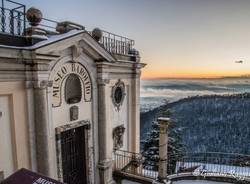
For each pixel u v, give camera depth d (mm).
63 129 7875
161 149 9484
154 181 9664
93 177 9641
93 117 9391
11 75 6137
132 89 12359
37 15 6492
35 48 6094
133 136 12703
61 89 7777
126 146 12344
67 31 7723
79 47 7938
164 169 9539
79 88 8594
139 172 12773
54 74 7371
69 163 8586
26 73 6473
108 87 10086
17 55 5953
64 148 8320
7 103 6234
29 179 3578
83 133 9164
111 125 10742
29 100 6668
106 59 9117
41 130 6828
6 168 6246
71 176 8719
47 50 6531
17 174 3709
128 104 12281
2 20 5996
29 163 6805
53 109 7473
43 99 6801
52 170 7562
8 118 6273
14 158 6430
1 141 6109
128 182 10539
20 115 6488
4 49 5547
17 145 6422
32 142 6816
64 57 7680
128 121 12359
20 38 6215
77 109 8438
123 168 11562
